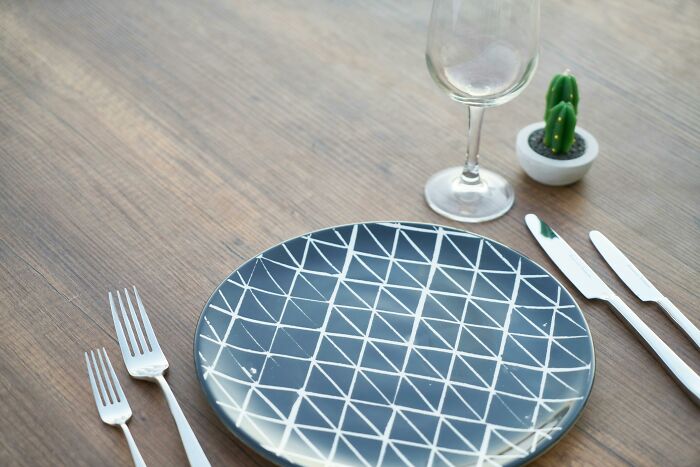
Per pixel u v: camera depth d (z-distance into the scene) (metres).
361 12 1.42
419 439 0.75
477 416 0.77
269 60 1.30
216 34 1.36
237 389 0.78
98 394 0.81
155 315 0.90
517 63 0.93
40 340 0.87
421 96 1.24
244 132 1.17
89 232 1.01
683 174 1.09
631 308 0.90
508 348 0.84
